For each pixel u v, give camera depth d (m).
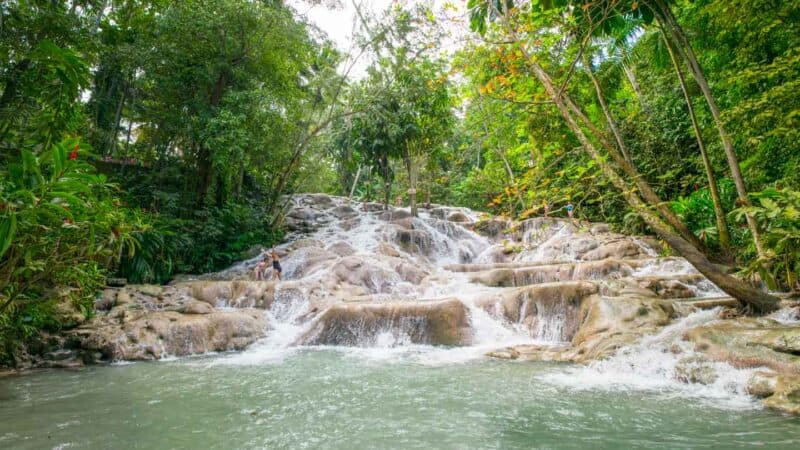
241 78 17.22
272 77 18.42
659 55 11.55
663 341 6.80
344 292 12.51
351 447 3.85
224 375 7.04
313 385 6.23
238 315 10.37
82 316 9.37
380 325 9.84
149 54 15.25
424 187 26.34
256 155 16.73
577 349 7.67
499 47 8.57
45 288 7.45
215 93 17.14
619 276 11.74
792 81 6.16
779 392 4.86
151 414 4.96
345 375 6.84
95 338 8.66
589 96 13.50
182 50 15.97
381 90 19.02
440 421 4.52
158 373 7.31
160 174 17.11
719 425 4.23
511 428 4.25
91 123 17.22
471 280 13.35
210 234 15.88
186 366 7.86
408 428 4.32
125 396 5.82
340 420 4.62
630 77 17.50
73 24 8.88
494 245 18.50
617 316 8.09
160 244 13.73
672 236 7.46
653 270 11.82
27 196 4.08
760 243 7.26
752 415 4.51
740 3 6.91
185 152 17.81
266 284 12.34
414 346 9.34
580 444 3.80
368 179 33.47
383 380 6.45
